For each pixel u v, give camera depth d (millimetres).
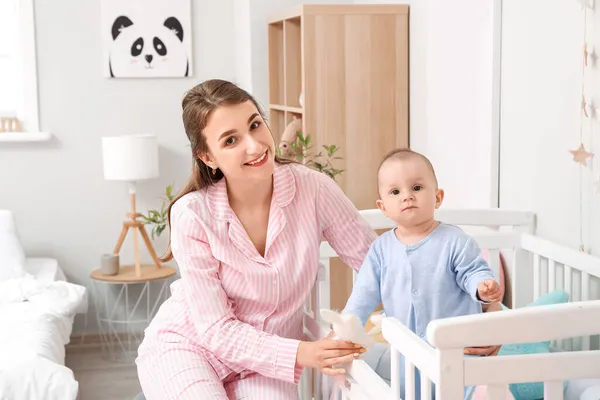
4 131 4078
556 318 1191
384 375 1752
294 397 1669
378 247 1691
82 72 4133
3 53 4109
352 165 3264
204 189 1697
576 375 1205
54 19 4086
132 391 3502
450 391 1179
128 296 4250
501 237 2281
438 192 1683
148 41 4164
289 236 1688
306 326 1862
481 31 2516
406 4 3236
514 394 1720
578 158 1947
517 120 2342
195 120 1597
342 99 3238
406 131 3273
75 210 4180
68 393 2396
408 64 3252
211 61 4273
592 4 1948
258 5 3848
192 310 1623
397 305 1644
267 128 1613
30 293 3338
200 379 1591
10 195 4121
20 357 2514
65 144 4145
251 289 1648
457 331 1163
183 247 1636
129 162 3844
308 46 3205
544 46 2176
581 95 2010
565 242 2129
